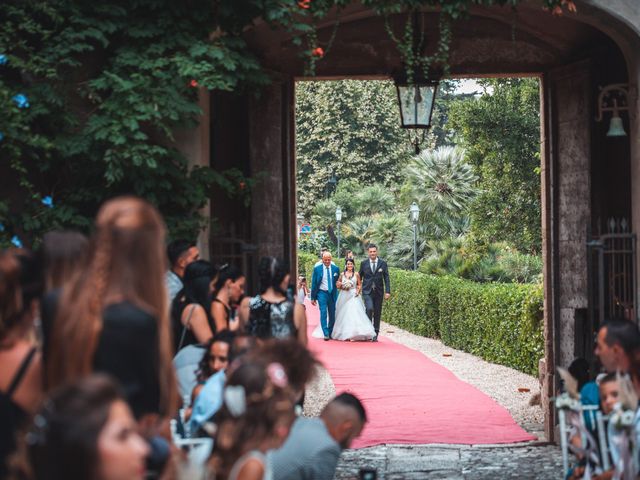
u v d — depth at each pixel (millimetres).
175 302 6520
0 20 7566
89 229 7625
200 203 7832
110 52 7793
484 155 23875
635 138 8367
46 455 2252
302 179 50469
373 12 10039
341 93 49531
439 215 32719
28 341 3709
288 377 4391
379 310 21281
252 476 3564
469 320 18719
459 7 8031
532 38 10500
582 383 6758
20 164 7227
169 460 3488
